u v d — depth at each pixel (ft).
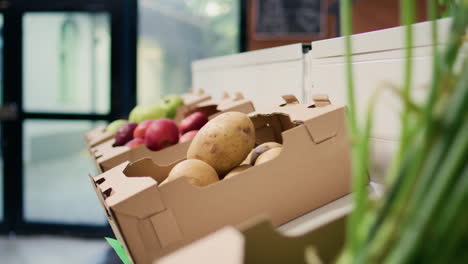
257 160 2.77
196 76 7.20
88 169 12.37
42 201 12.49
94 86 11.97
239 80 5.27
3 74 11.94
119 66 11.79
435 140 0.93
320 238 1.82
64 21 11.82
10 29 11.80
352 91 1.07
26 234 12.33
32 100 12.12
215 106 4.86
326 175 2.71
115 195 2.41
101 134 5.06
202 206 2.43
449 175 0.89
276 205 2.58
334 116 2.73
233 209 2.49
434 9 0.99
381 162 2.70
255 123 3.60
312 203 2.67
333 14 11.21
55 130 12.21
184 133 4.14
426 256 0.93
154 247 2.33
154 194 2.34
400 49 2.50
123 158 3.63
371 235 1.00
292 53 3.93
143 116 5.07
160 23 12.31
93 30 11.80
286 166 2.60
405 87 1.01
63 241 11.84
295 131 2.63
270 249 1.75
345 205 2.59
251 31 11.57
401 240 0.95
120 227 2.30
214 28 12.21
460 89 0.90
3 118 12.03
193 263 1.36
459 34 0.92
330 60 3.23
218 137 2.90
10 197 12.25
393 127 2.57
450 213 0.90
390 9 10.52
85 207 12.48
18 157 12.18
